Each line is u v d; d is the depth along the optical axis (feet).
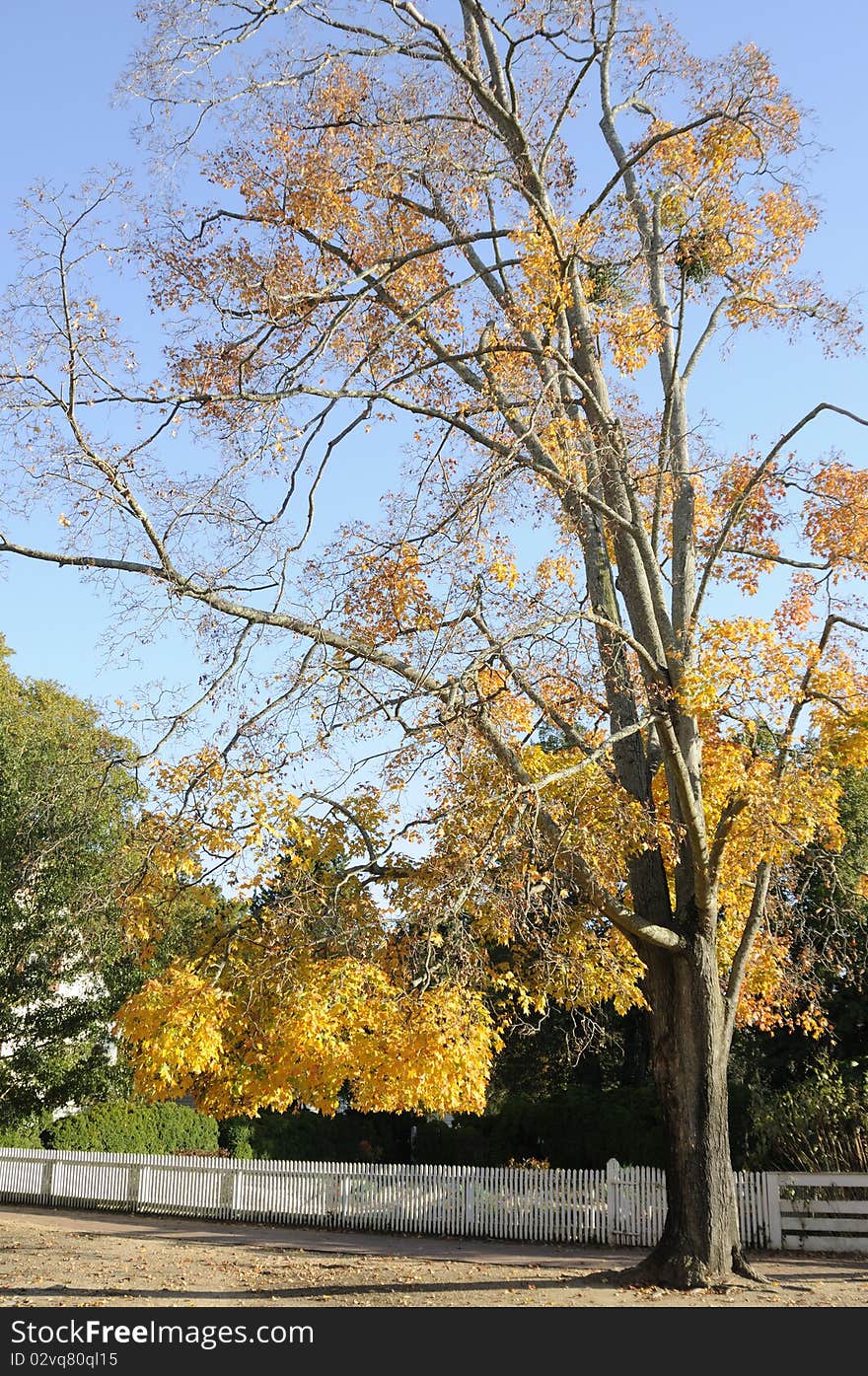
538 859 39.99
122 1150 93.76
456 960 39.93
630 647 49.11
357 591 44.27
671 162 52.24
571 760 47.67
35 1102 89.71
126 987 87.86
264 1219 75.77
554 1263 56.59
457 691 38.58
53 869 79.05
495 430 44.57
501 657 39.96
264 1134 103.76
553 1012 99.55
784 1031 87.35
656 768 52.75
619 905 44.62
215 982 41.42
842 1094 69.05
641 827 43.96
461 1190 70.74
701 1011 46.29
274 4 43.47
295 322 44.83
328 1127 107.86
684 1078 46.01
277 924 42.60
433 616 43.06
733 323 54.19
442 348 47.83
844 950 59.06
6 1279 46.44
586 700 43.27
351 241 48.32
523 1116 95.04
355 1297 42.75
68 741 84.17
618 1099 91.25
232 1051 42.68
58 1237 64.18
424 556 42.24
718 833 45.73
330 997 40.32
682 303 52.19
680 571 52.95
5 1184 87.10
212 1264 53.67
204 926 46.11
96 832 48.14
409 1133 110.83
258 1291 44.62
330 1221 73.87
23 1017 89.61
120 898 41.57
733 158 49.62
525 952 47.19
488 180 47.39
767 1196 63.16
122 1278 47.55
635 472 50.01
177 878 41.81
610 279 49.65
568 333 48.65
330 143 46.39
